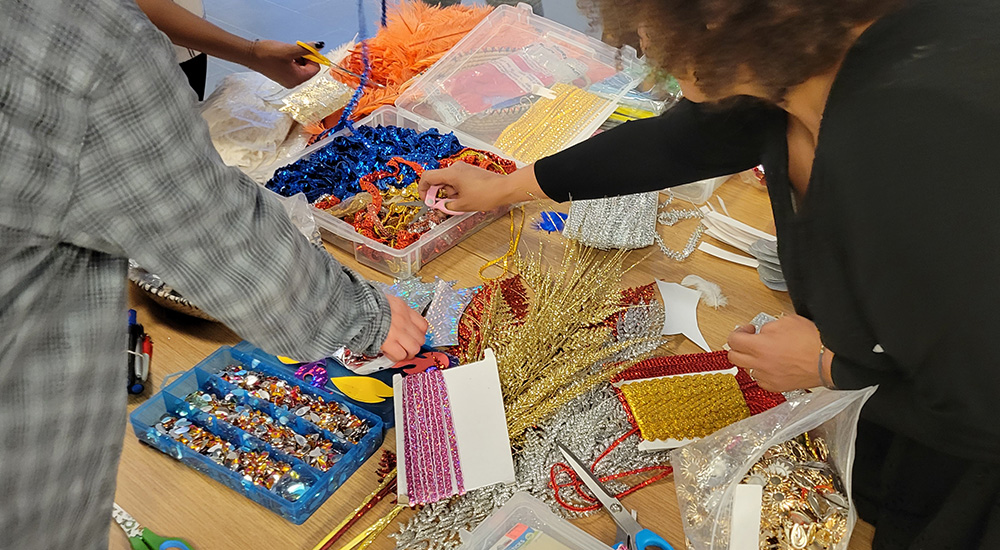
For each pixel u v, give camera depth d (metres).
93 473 0.67
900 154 0.58
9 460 0.57
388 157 1.29
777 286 1.13
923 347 0.62
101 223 0.55
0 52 0.45
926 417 0.67
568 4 1.82
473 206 1.16
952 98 0.56
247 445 0.85
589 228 1.18
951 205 0.56
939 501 0.75
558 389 0.94
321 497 0.81
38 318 0.57
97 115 0.50
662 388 0.93
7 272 0.52
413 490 0.80
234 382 0.93
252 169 1.30
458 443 0.85
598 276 1.06
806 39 0.57
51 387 0.59
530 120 1.40
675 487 0.83
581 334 0.99
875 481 0.81
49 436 0.60
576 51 1.58
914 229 0.58
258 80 1.42
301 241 0.71
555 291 1.03
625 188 1.06
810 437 0.80
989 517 0.69
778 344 0.84
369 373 0.94
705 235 1.24
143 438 0.86
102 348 0.63
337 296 0.77
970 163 0.55
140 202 0.55
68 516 0.65
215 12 3.43
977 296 0.56
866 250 0.64
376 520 0.80
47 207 0.51
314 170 1.24
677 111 1.00
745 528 0.72
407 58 1.54
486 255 1.18
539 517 0.76
